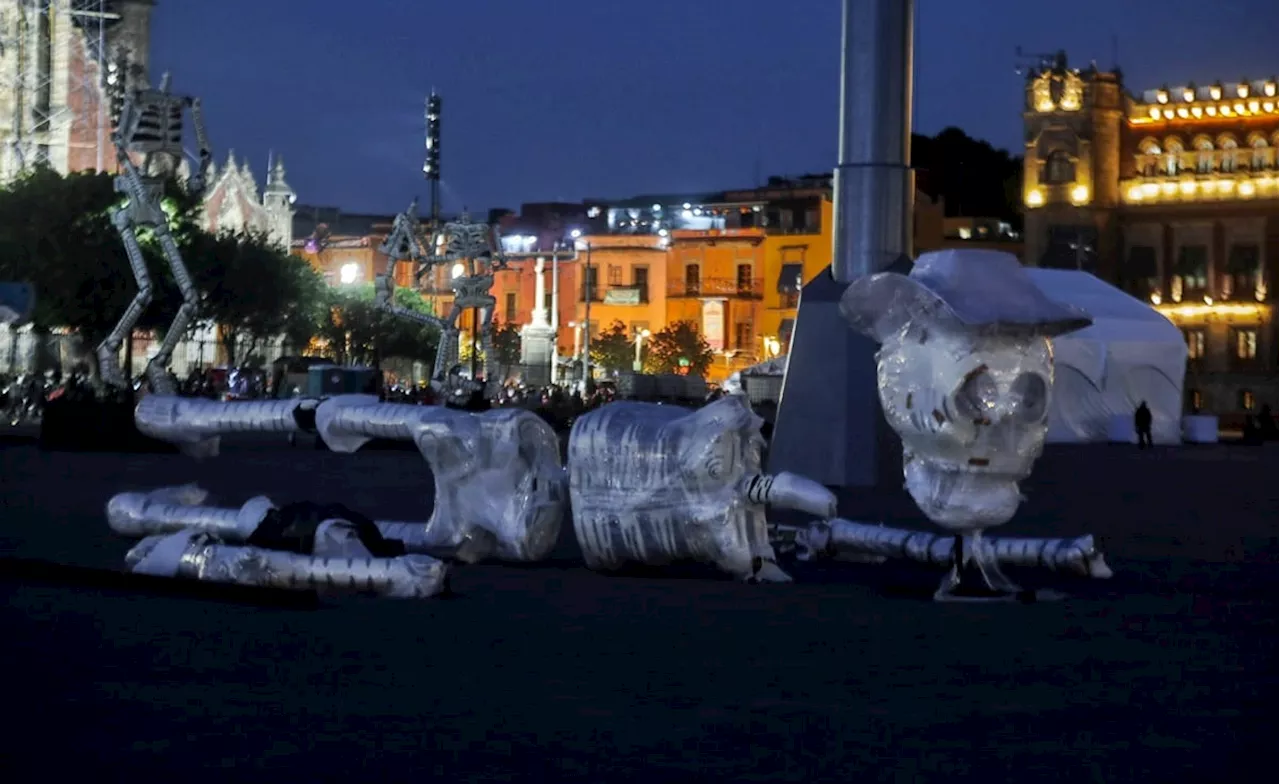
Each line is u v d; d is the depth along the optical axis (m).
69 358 74.00
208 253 72.50
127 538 15.64
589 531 13.32
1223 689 8.51
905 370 11.76
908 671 8.95
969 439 11.63
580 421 13.45
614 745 6.98
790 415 25.30
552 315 112.38
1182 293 98.75
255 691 8.12
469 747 6.91
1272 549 17.17
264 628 10.22
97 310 67.81
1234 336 97.75
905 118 24.59
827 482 24.88
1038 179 100.25
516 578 13.10
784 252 111.56
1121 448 57.50
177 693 8.05
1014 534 18.72
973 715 7.73
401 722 7.41
